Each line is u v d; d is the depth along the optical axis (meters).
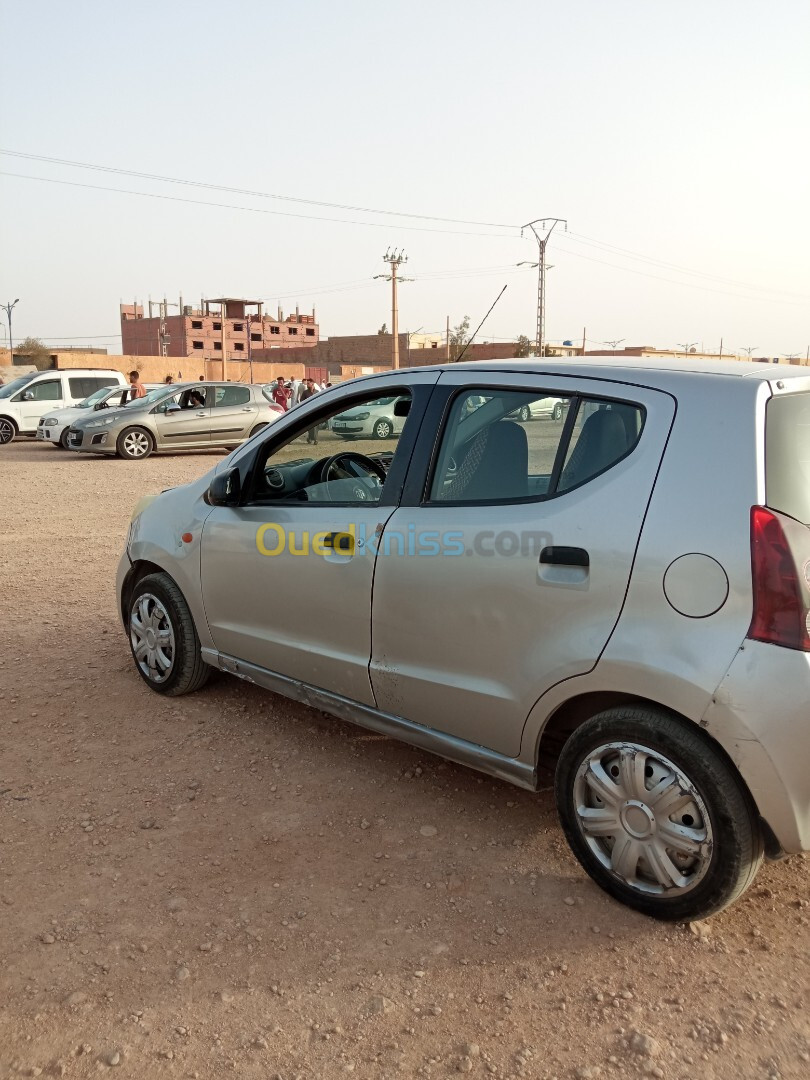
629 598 2.65
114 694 4.76
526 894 2.95
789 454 2.57
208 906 2.90
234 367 77.81
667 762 2.65
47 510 11.38
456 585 3.12
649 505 2.65
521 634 2.94
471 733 3.20
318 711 4.53
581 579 2.76
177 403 19.02
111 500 12.29
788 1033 2.32
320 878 3.05
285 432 4.00
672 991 2.48
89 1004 2.46
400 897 2.94
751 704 2.41
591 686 2.76
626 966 2.59
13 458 18.88
